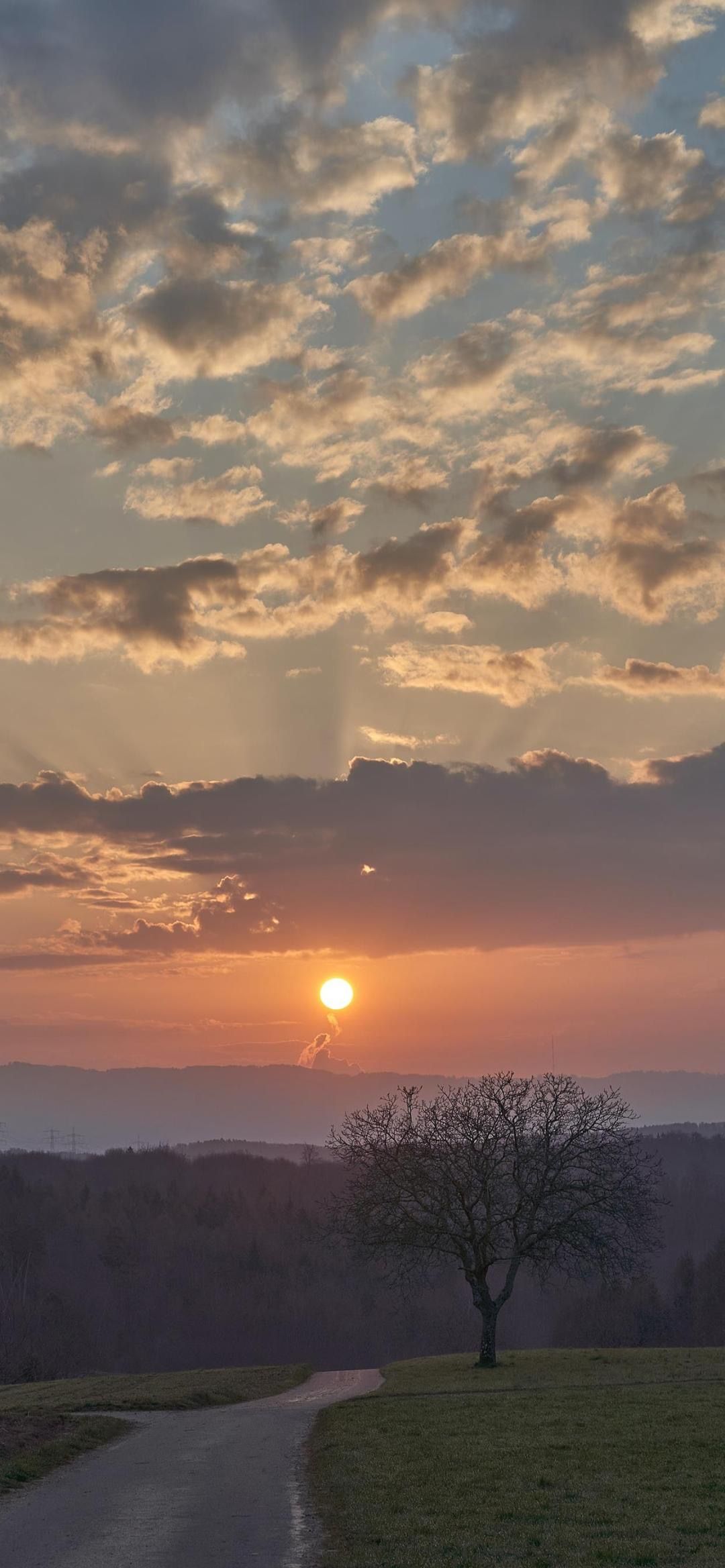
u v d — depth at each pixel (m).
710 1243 184.38
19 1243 162.75
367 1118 57.69
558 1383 44.84
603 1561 16.94
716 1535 18.61
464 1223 56.00
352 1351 163.38
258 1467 26.92
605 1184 54.88
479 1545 18.08
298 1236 192.12
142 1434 33.84
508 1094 57.47
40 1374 104.19
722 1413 33.34
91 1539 19.14
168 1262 183.00
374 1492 22.91
